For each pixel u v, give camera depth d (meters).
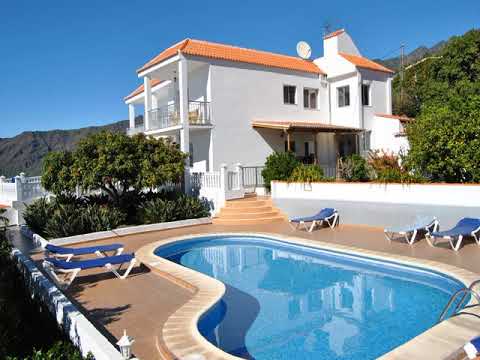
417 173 15.19
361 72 25.22
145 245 13.54
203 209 18.72
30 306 8.46
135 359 5.23
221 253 13.56
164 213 17.28
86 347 5.67
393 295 8.86
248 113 22.89
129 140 17.33
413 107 39.84
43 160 16.95
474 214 12.19
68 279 10.04
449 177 15.07
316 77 25.89
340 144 26.91
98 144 16.84
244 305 8.62
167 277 9.95
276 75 24.03
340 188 15.92
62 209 15.99
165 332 6.41
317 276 10.52
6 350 5.54
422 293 8.89
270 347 6.64
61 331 6.82
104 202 18.78
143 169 16.91
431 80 34.50
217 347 6.43
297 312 8.12
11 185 20.59
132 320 7.34
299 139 25.20
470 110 14.23
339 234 14.12
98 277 10.24
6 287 8.74
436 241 12.23
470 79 31.77
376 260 10.84
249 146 22.94
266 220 17.52
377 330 7.14
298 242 13.20
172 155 18.25
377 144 25.97
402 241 12.53
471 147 13.72
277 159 20.53
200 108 22.09
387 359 5.18
